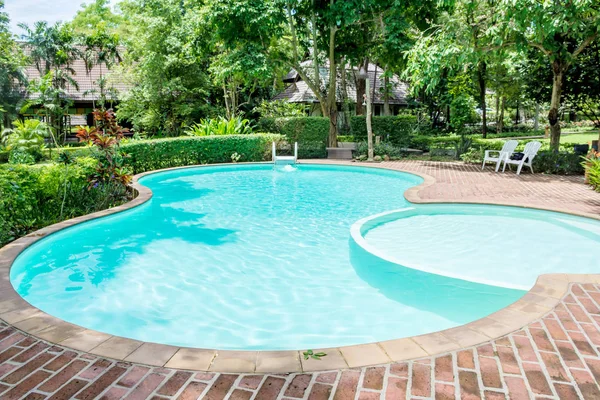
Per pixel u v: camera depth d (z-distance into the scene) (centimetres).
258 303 477
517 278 541
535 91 1783
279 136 1886
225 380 271
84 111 2897
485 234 737
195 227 808
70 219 743
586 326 339
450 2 1380
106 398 253
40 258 628
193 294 503
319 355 300
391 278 554
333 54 2019
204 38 1991
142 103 2450
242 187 1277
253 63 1820
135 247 686
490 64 2208
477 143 2009
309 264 605
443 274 518
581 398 251
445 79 2705
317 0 1919
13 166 741
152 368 284
